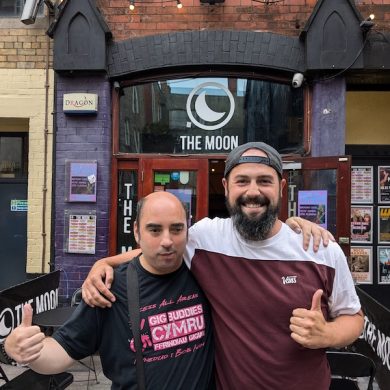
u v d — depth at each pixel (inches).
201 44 200.4
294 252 68.7
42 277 150.1
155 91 211.0
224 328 67.6
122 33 205.8
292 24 203.6
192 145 211.2
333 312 70.5
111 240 204.5
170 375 64.0
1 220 229.3
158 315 66.1
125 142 210.8
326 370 67.6
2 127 228.5
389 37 195.8
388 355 107.3
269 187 68.7
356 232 225.8
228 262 69.4
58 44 198.4
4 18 212.2
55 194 204.2
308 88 205.2
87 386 158.7
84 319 67.2
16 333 58.4
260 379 64.5
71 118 203.6
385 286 223.8
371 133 224.4
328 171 192.4
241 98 209.8
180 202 68.1
